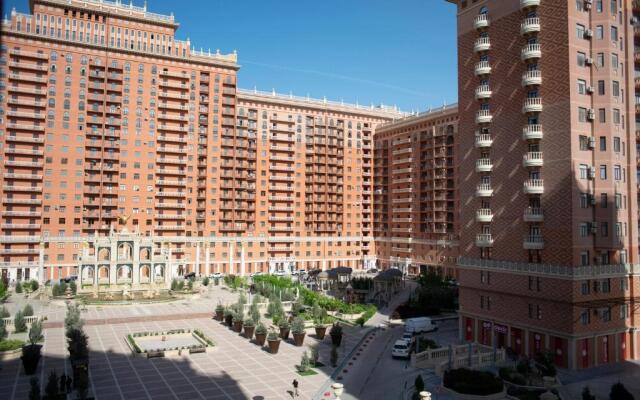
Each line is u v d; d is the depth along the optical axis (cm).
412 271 16162
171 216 15112
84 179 14112
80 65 14100
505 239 6875
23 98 13538
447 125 14962
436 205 15225
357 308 9312
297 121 17338
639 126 7075
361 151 18288
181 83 15350
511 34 6925
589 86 6297
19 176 13375
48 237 13688
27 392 4919
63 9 13988
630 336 6450
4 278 12694
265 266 16650
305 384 5284
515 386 5119
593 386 5288
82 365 5012
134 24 14800
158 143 15062
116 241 11819
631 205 6469
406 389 5138
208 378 5434
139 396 4859
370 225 18362
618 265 6334
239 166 16200
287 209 17012
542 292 6250
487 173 7225
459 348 6341
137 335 7306
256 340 7112
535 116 6544
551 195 6275
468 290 7394
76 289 11362
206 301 10769
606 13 6366
